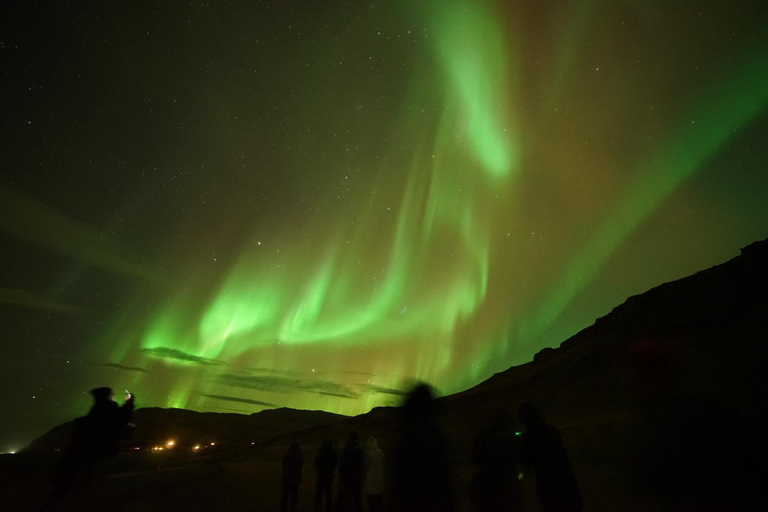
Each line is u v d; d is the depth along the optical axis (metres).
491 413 4.67
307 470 23.92
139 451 38.22
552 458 3.83
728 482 2.27
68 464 5.61
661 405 2.57
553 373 35.47
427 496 3.55
